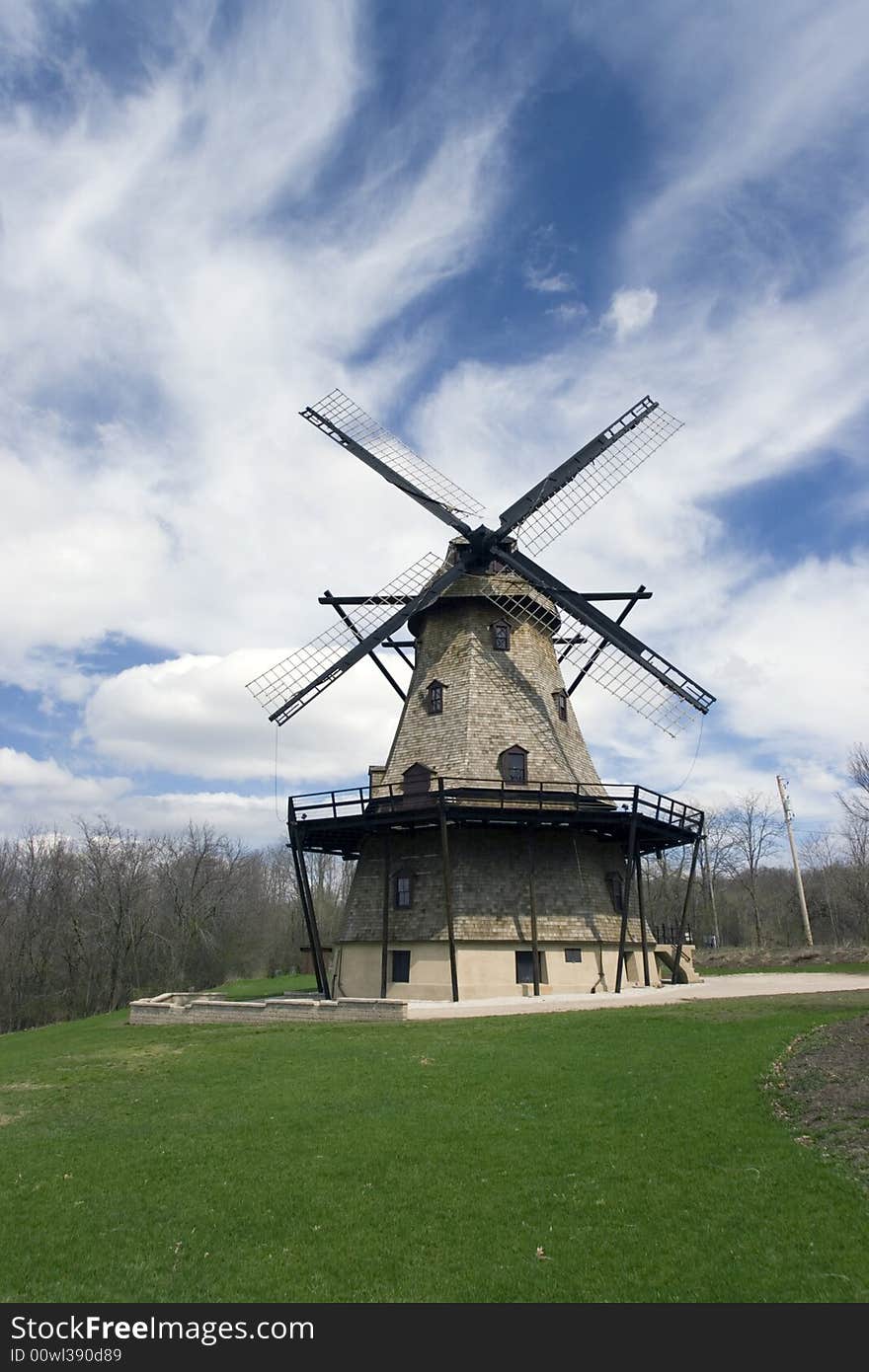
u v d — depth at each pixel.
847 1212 8.63
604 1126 11.80
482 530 31.91
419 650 33.66
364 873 31.02
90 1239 9.34
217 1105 14.06
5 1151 12.37
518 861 29.11
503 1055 16.47
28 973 56.34
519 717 30.88
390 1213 9.59
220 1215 9.77
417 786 29.81
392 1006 22.33
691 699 31.91
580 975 28.12
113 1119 13.75
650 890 73.62
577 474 34.06
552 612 32.75
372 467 33.50
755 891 81.44
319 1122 12.79
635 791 27.78
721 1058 14.66
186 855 64.69
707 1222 8.78
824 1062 13.38
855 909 67.06
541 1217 9.26
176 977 58.56
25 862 62.16
